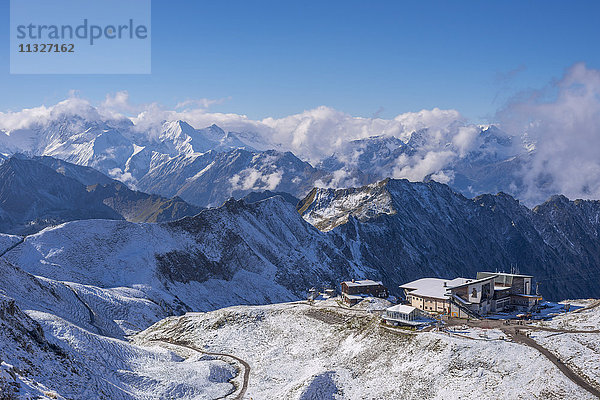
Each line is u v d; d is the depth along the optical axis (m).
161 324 141.12
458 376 78.56
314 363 98.44
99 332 126.06
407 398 78.19
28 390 55.44
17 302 115.75
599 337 80.75
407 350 89.50
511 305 116.38
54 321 100.56
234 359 108.19
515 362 77.38
